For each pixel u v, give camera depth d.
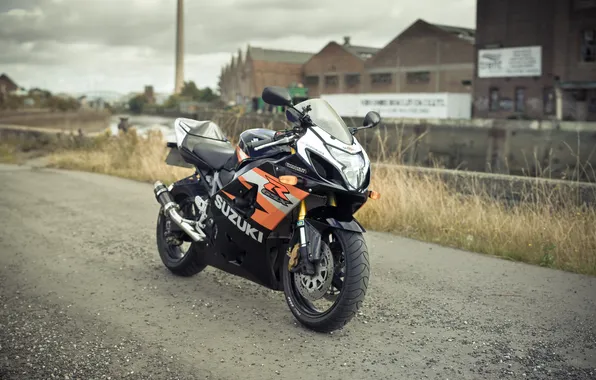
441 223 7.50
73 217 8.28
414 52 58.91
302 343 4.07
